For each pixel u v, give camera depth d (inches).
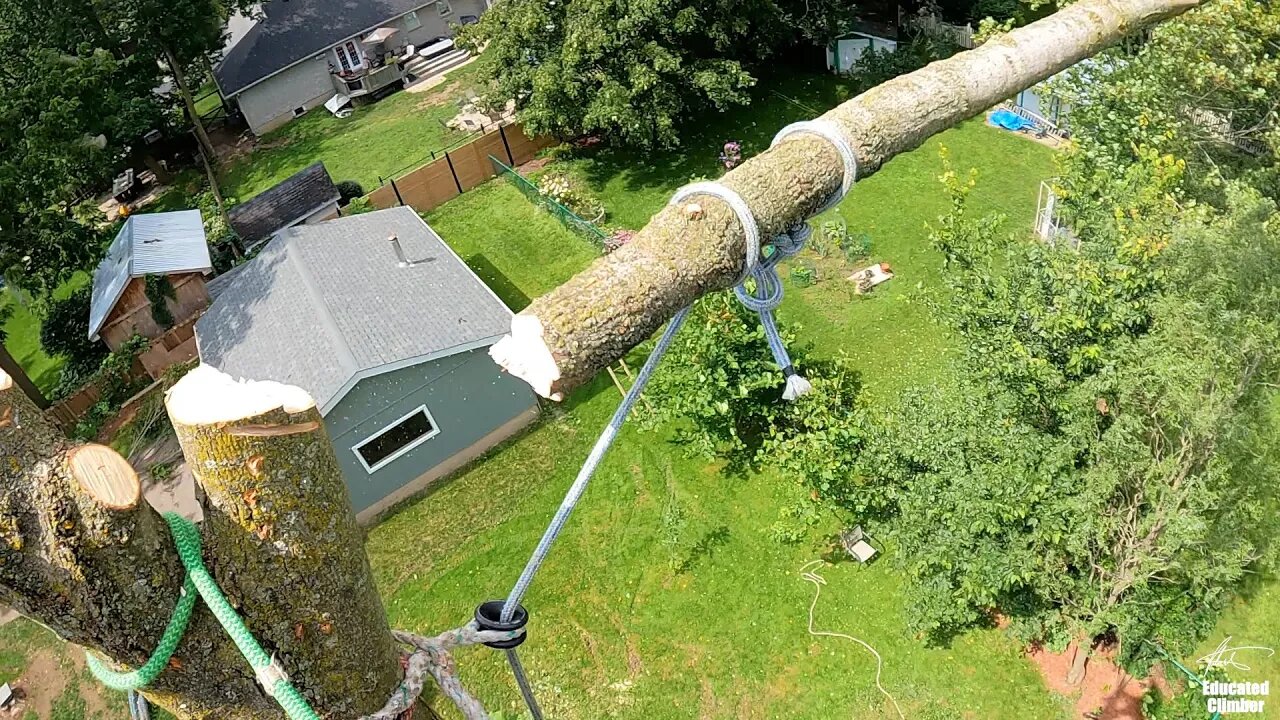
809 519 351.9
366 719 104.2
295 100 919.0
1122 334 243.6
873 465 305.3
